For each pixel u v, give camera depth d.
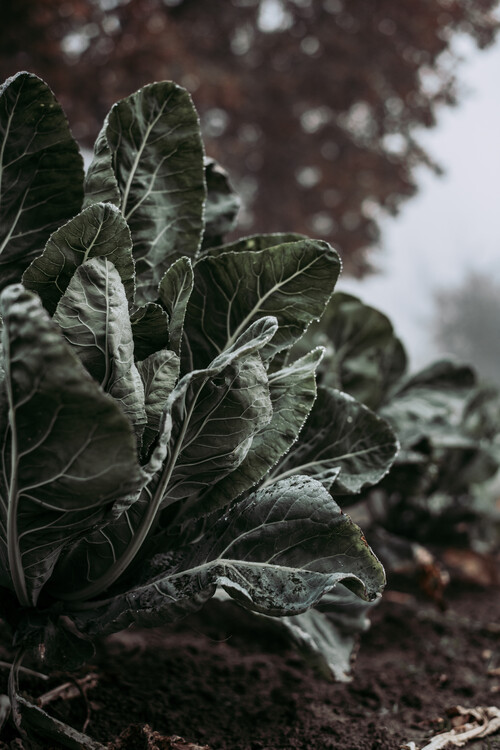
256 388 1.03
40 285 1.03
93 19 5.61
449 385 1.76
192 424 1.03
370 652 1.68
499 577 2.40
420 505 2.11
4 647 1.37
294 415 1.10
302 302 1.10
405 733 1.26
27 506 0.95
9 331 0.88
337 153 8.92
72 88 5.55
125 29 5.88
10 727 1.06
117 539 1.05
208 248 1.34
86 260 1.02
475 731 1.26
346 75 8.12
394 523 2.12
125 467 0.92
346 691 1.44
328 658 1.23
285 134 8.49
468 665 1.60
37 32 4.94
